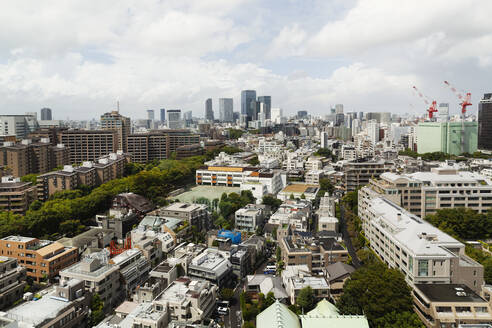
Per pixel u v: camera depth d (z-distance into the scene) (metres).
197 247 161.62
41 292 132.00
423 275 126.50
